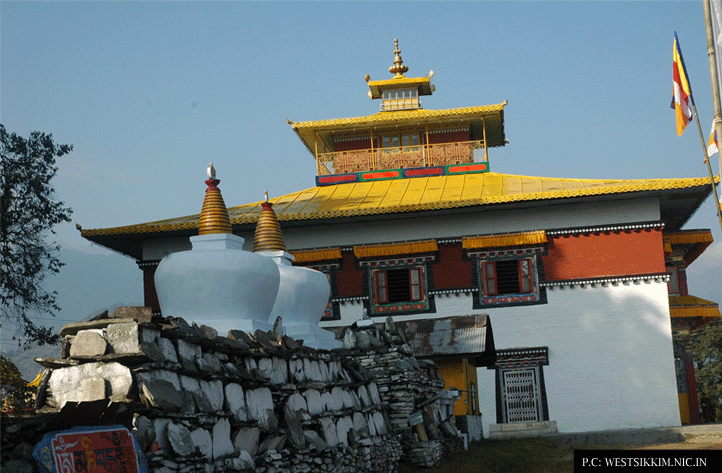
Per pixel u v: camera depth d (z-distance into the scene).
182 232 36.88
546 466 21.89
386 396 19.45
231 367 11.88
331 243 37.81
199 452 10.10
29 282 27.23
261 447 12.20
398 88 47.81
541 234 35.81
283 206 39.56
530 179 40.50
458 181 41.53
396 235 37.41
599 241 35.88
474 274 36.59
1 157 26.41
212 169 17.52
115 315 10.27
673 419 33.91
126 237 37.78
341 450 14.94
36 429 8.18
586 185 36.84
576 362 35.12
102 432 8.59
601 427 34.41
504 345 35.75
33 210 27.09
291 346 14.41
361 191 41.44
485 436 33.06
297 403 13.83
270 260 16.22
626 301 35.28
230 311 15.34
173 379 10.25
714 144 18.22
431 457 19.30
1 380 19.30
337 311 37.28
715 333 60.56
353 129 44.84
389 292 37.16
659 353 34.59
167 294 15.39
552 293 35.88
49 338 27.66
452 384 27.25
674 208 38.31
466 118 43.88
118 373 9.55
